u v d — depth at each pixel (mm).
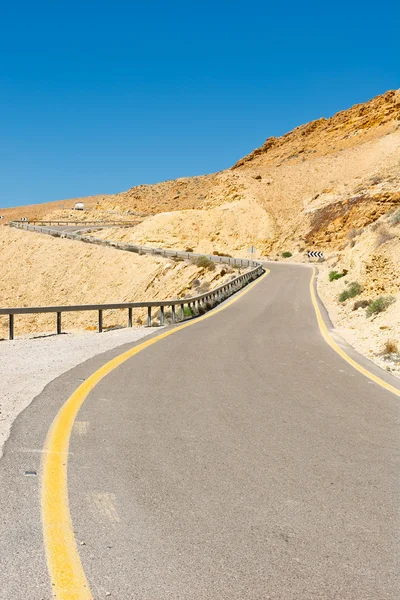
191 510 4480
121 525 4172
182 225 90875
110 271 60750
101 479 5129
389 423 7520
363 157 103688
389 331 17344
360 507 4637
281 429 7016
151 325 22719
